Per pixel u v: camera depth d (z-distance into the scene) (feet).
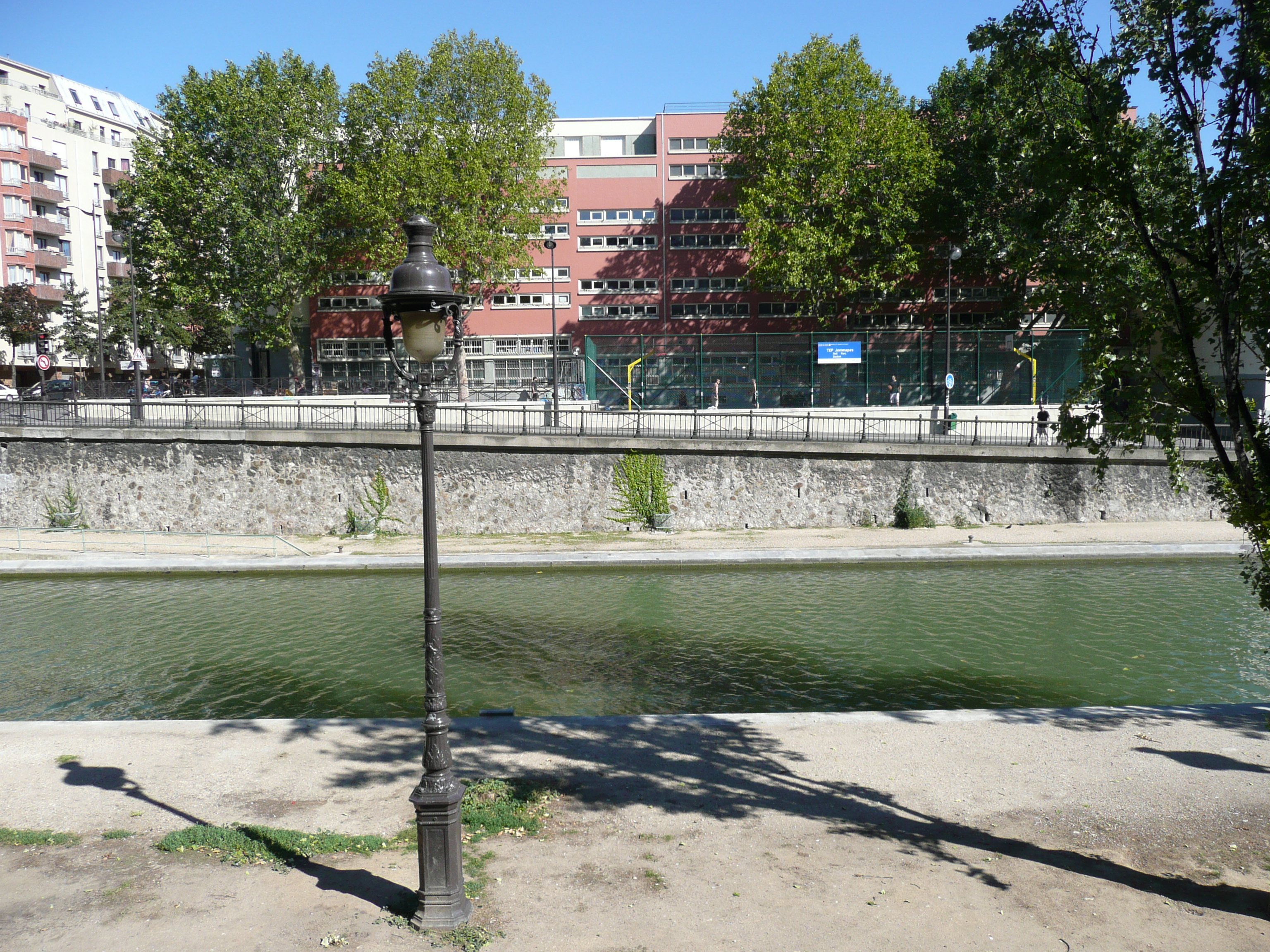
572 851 25.59
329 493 100.68
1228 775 31.94
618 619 66.95
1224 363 22.63
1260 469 22.63
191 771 32.86
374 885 23.26
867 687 50.75
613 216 173.58
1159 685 50.75
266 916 21.62
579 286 173.37
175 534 94.79
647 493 99.60
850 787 30.94
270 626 65.67
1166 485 100.83
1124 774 32.09
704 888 23.26
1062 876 24.03
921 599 72.18
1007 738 36.52
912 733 37.27
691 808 29.01
